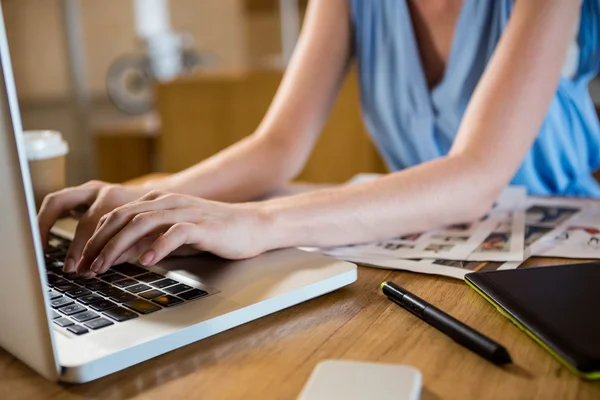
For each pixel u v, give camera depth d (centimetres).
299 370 44
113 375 44
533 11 77
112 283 57
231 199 86
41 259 41
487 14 98
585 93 104
